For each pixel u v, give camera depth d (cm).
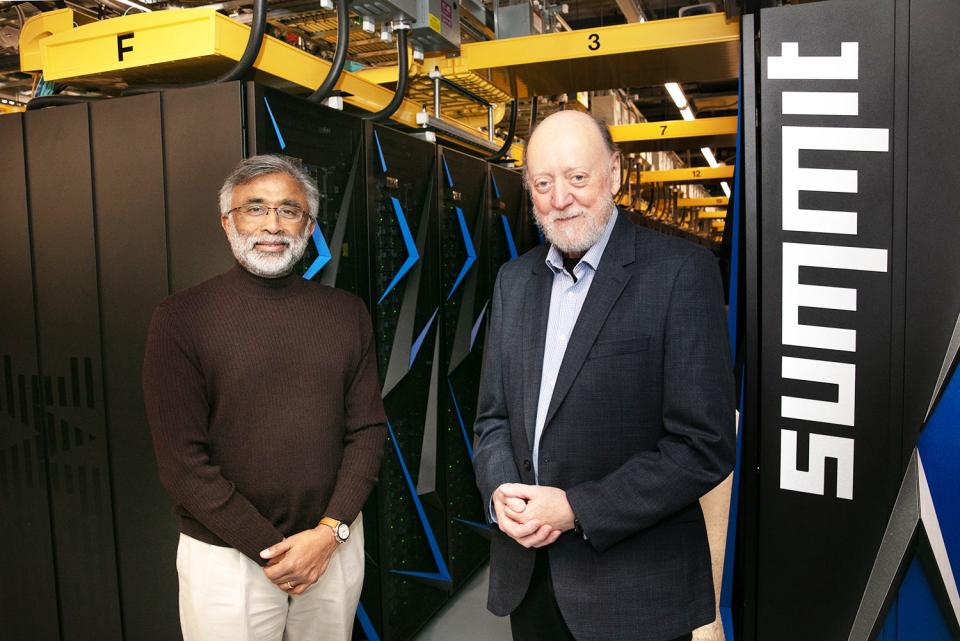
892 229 164
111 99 209
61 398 226
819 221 169
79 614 229
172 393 154
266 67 213
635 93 958
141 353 212
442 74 323
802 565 175
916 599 166
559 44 301
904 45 160
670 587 130
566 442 133
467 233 318
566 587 133
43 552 233
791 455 175
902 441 166
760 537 179
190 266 203
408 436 286
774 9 167
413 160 282
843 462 171
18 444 236
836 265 168
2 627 244
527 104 452
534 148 135
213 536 159
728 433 125
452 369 319
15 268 230
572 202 132
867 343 167
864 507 170
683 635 131
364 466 176
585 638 131
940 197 160
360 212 246
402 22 263
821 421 172
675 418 126
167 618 213
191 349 157
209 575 159
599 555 131
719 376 126
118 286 214
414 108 312
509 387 149
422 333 286
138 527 215
